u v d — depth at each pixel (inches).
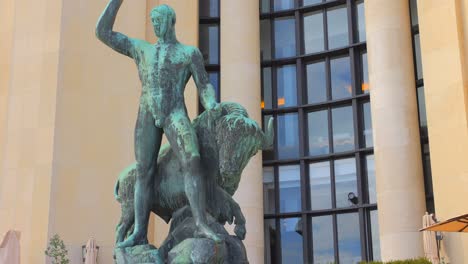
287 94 830.5
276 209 788.6
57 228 637.9
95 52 700.7
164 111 238.1
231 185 238.8
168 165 246.4
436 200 579.2
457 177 565.0
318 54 820.0
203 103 241.9
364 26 810.2
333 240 759.1
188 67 244.5
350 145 783.7
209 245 216.7
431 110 601.3
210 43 840.3
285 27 852.0
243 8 766.5
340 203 770.2
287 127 820.0
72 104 676.1
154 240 674.2
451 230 434.0
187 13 790.5
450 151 576.1
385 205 633.6
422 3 629.9
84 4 708.0
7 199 666.8
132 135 698.2
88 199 659.4
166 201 245.6
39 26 703.7
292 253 771.4
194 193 227.9
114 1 252.8
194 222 231.8
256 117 736.3
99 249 650.8
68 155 661.3
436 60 605.9
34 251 635.5
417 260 517.0
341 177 777.6
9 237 542.3
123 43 251.8
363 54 804.6
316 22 841.5
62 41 686.5
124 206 254.2
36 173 658.2
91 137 676.7
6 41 746.8
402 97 657.6
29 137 674.2
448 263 545.0
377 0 690.8
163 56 242.8
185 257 215.3
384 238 628.7
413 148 644.7
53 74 678.5
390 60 668.7
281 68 842.2
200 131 239.6
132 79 713.6
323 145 798.5
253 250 679.7
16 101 693.3
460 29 595.5
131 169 257.0
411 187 630.5
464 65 585.6
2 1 769.6
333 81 815.1
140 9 744.3
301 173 788.0
